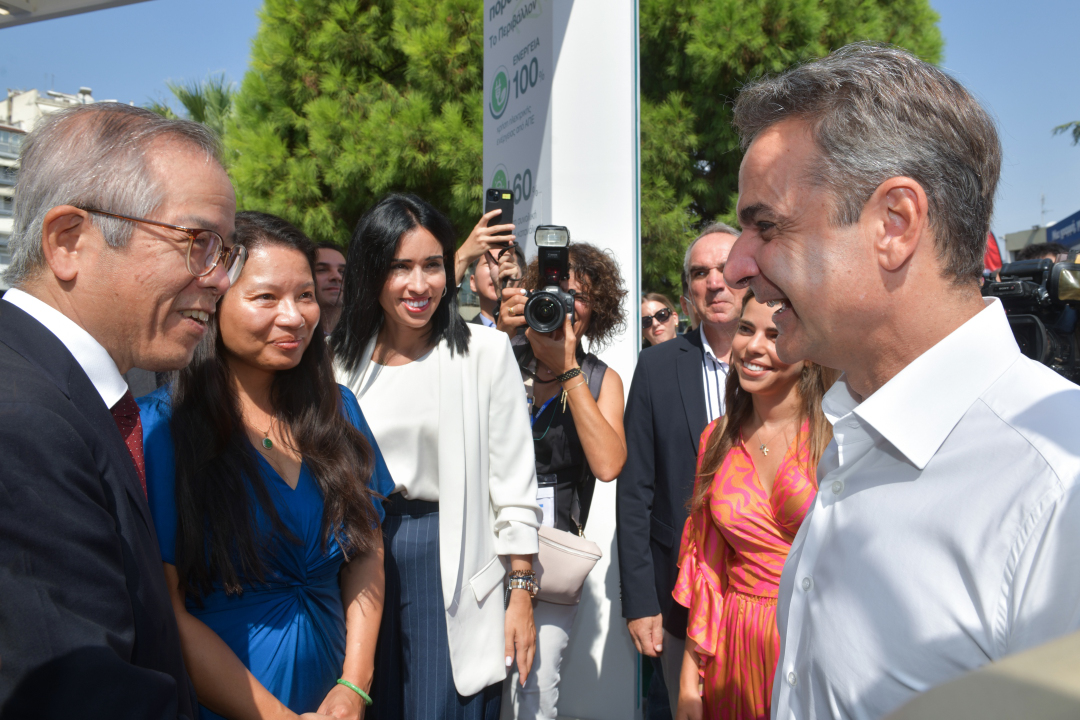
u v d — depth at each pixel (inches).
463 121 327.6
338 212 344.8
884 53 34.4
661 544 93.5
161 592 40.1
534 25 116.0
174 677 40.9
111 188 38.9
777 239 35.4
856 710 33.6
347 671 61.7
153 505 54.0
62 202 38.6
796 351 38.4
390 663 75.0
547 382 99.3
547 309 87.7
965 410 31.7
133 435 44.5
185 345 43.6
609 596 115.2
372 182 327.6
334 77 339.0
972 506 30.1
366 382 80.9
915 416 32.7
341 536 61.7
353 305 80.6
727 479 70.1
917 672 31.3
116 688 32.9
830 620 35.7
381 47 345.7
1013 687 10.3
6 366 34.6
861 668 33.5
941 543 31.1
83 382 37.6
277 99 348.2
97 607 33.3
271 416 64.0
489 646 75.2
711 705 70.2
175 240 40.3
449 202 333.1
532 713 87.1
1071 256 175.5
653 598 91.5
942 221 31.9
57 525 32.2
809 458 64.6
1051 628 26.2
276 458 61.6
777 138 35.4
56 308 39.8
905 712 11.4
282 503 59.7
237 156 350.0
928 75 33.1
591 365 100.7
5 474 31.0
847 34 321.4
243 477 57.9
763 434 68.9
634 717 112.7
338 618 63.1
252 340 59.0
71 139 39.4
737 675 67.0
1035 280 180.7
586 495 100.3
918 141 31.7
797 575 39.3
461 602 73.8
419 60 324.2
